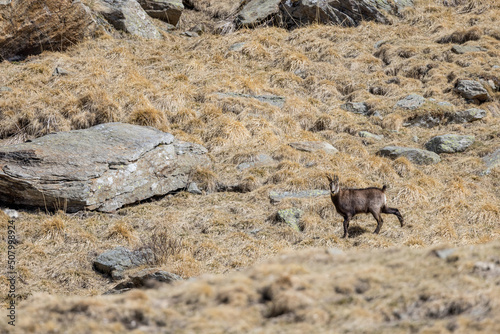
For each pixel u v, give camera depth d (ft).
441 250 78.28
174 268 110.52
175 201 148.87
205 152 165.68
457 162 165.17
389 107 198.39
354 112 200.03
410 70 222.07
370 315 62.59
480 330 57.93
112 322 65.21
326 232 131.44
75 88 189.06
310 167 160.86
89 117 173.17
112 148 146.20
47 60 213.25
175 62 223.92
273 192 149.07
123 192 143.02
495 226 133.28
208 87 201.87
